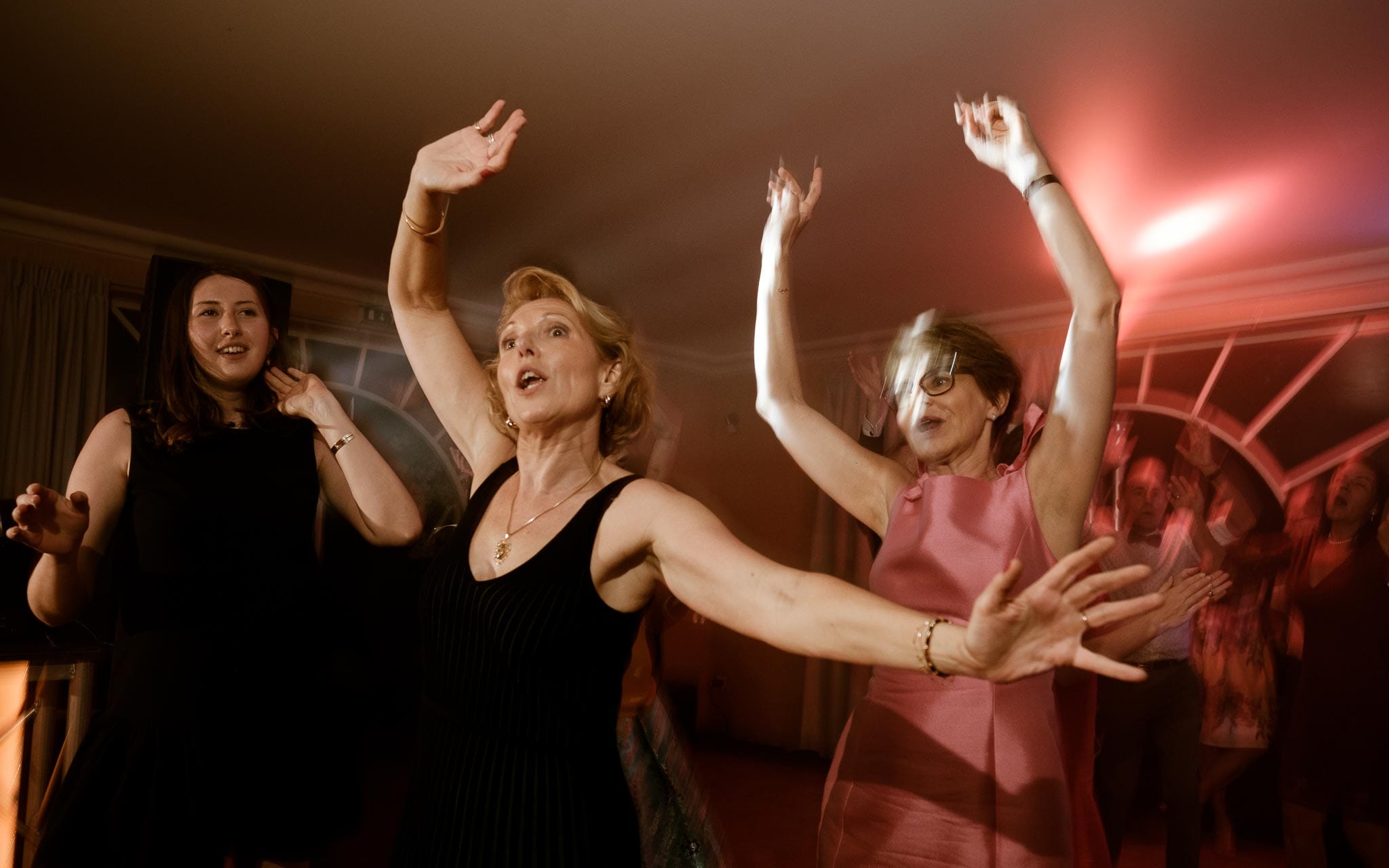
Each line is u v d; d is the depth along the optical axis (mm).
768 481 7301
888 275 5445
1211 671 4363
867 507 1822
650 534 1163
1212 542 4465
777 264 1892
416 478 6430
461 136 1395
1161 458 5309
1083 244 1502
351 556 6043
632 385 1345
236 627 1702
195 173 4500
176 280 2629
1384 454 4551
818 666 6676
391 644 5965
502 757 1150
